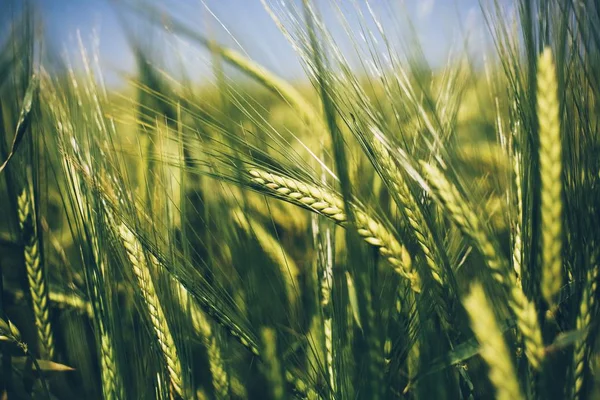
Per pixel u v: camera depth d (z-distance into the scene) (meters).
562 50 0.27
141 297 0.31
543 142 0.25
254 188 0.30
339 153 0.24
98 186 0.32
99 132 0.34
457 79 0.37
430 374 0.26
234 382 0.33
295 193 0.29
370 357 0.25
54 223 0.43
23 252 0.35
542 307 0.27
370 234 0.28
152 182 0.38
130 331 0.34
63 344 0.36
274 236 0.37
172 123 0.40
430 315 0.29
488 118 0.40
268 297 0.30
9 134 0.39
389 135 0.29
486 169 0.37
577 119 0.28
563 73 0.27
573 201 0.28
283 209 0.44
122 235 0.31
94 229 0.31
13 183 0.35
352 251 0.25
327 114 0.24
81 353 0.35
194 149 0.33
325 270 0.32
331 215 0.29
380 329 0.26
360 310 0.25
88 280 0.31
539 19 0.27
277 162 0.31
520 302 0.24
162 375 0.30
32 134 0.36
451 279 0.28
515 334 0.27
